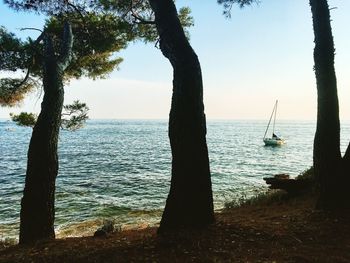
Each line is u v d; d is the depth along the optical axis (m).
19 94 11.17
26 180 8.00
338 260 5.66
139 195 25.58
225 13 10.61
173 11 7.18
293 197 11.78
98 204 22.50
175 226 6.93
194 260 5.64
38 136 8.00
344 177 8.33
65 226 17.33
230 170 38.84
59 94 8.25
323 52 8.38
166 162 48.53
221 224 7.20
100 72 11.93
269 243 6.42
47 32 9.45
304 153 62.09
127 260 5.77
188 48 7.08
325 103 8.43
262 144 85.25
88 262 5.84
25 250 7.07
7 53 9.71
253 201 13.07
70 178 33.94
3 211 21.38
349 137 116.81
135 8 10.28
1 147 76.94
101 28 10.43
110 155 58.72
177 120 6.98
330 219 7.75
